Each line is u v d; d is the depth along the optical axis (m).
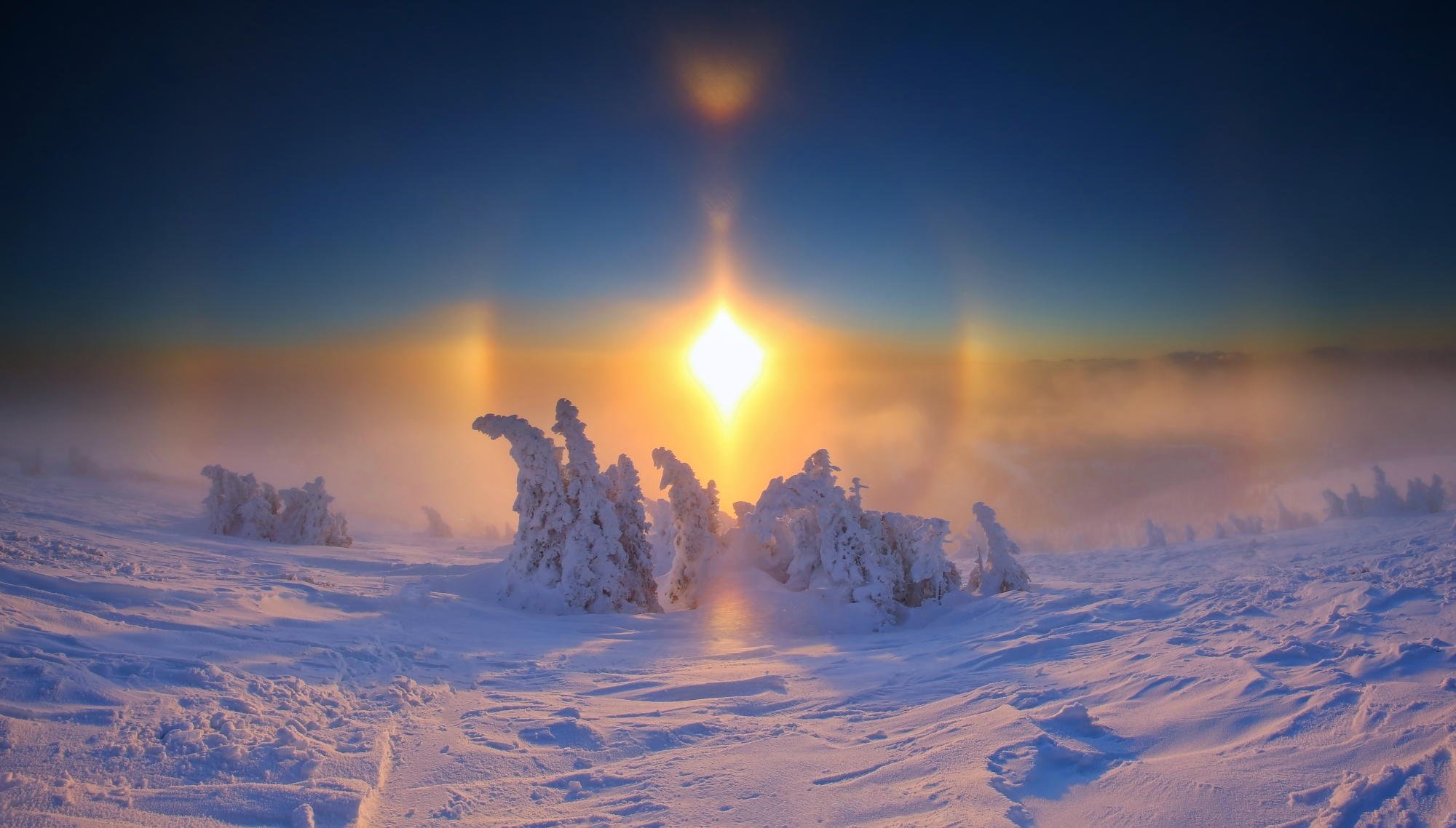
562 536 12.87
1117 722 5.16
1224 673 5.77
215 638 7.37
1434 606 7.10
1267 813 3.69
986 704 5.91
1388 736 4.27
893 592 11.87
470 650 8.68
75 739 4.57
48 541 12.44
